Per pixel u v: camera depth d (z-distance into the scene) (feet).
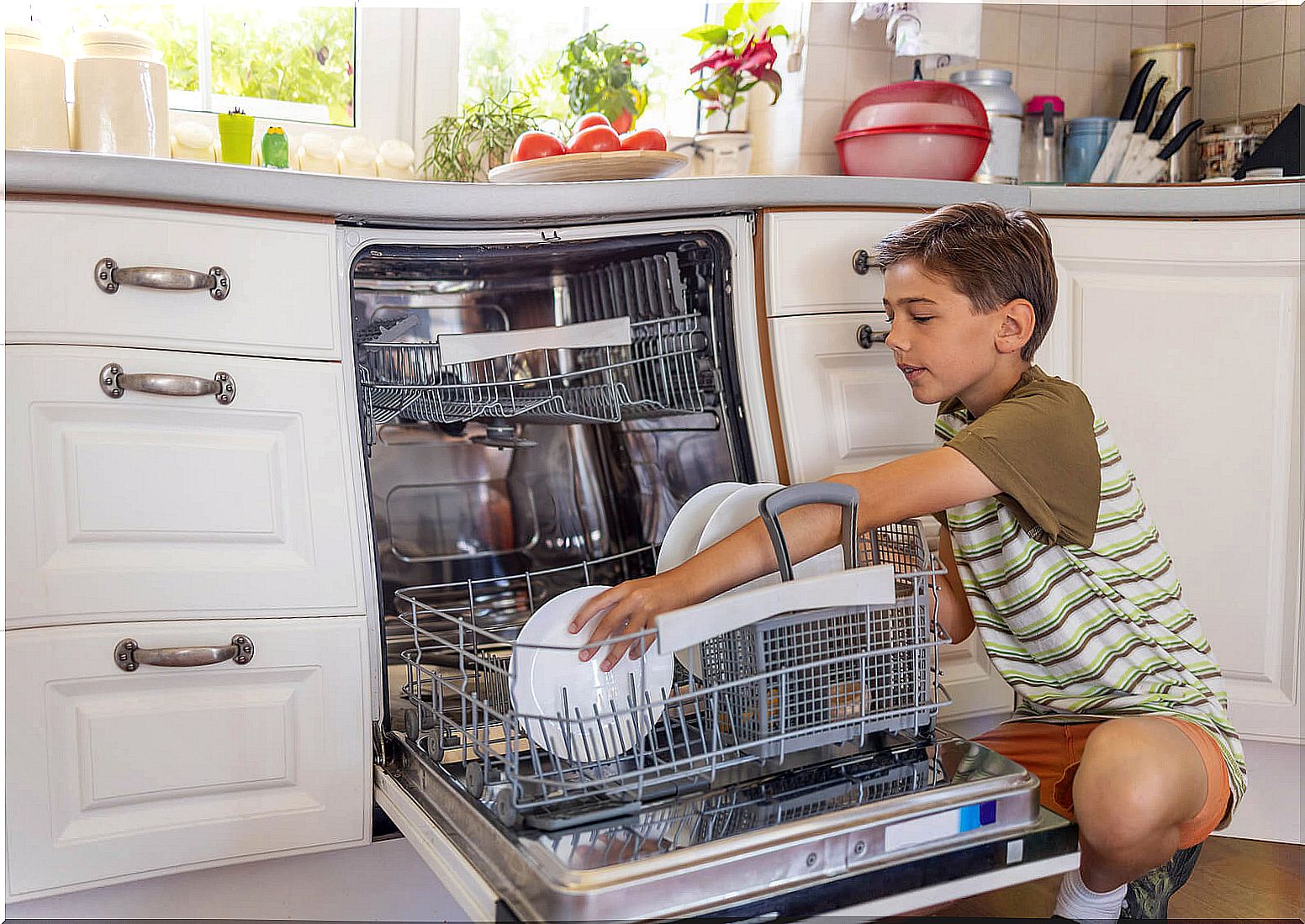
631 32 6.49
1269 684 5.17
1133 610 3.84
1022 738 3.89
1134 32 7.31
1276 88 6.64
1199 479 5.18
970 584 4.07
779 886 2.63
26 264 3.35
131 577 3.49
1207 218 5.14
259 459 3.66
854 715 3.18
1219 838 5.48
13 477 3.35
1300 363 5.08
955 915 4.66
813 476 4.57
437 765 3.31
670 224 4.38
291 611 3.66
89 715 3.44
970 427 3.64
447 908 4.15
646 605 3.17
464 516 5.15
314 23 5.60
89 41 4.55
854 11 6.16
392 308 4.89
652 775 3.09
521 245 4.17
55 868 3.40
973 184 4.93
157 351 3.53
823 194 4.58
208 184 3.51
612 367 4.50
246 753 3.61
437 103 5.88
